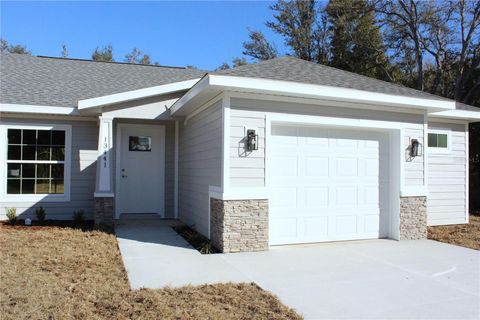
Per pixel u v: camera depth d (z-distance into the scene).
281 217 8.00
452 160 11.72
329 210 8.43
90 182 10.98
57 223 10.09
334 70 9.60
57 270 5.68
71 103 10.55
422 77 24.50
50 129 10.71
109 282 5.27
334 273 6.04
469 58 23.55
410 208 8.95
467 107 11.49
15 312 4.12
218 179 7.55
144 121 11.23
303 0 32.59
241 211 7.29
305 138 8.22
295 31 32.66
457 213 11.74
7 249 6.79
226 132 7.23
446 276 6.00
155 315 4.17
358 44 27.39
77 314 4.12
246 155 7.35
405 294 5.13
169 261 6.52
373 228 8.88
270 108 7.58
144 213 11.45
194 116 9.73
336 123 8.19
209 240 8.04
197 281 5.46
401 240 8.77
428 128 11.33
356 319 4.29
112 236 8.32
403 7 24.66
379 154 8.97
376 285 5.49
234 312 4.35
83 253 6.74
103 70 13.67
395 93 8.27
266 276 5.79
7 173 10.46
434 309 4.62
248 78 7.01
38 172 10.71
